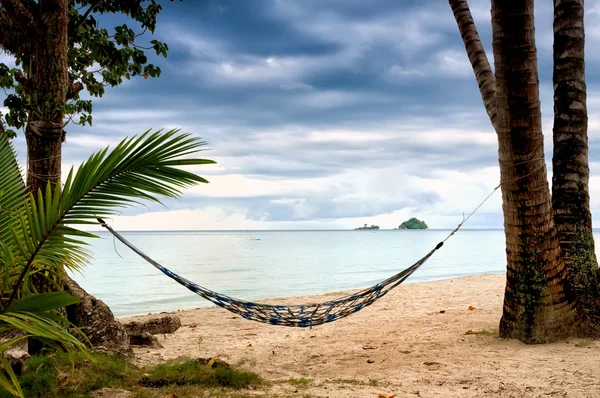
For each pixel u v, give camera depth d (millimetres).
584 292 6621
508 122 6379
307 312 6027
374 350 6770
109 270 27172
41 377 4203
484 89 7309
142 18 8297
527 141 6328
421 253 45375
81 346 3289
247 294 17094
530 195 6367
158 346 7480
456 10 7848
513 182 6430
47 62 5605
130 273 25344
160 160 3393
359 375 5430
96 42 7809
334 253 45938
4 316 2939
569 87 6887
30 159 5543
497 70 6383
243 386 4754
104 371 4605
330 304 6055
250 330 9523
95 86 8516
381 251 50062
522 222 6422
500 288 15148
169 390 4402
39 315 3152
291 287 18984
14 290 3375
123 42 7910
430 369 5430
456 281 17953
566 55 6895
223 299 5805
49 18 5602
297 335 8781
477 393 4539
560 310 6336
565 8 6895
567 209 6824
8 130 7457
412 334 7680
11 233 3633
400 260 35219
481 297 13055
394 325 8820
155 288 19031
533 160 6355
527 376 4953
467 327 7762
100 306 6332
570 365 5242
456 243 76250
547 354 5730
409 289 15727
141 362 5711
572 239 6766
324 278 22219
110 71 8352
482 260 34906
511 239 6570
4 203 3799
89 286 19703
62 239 3457
